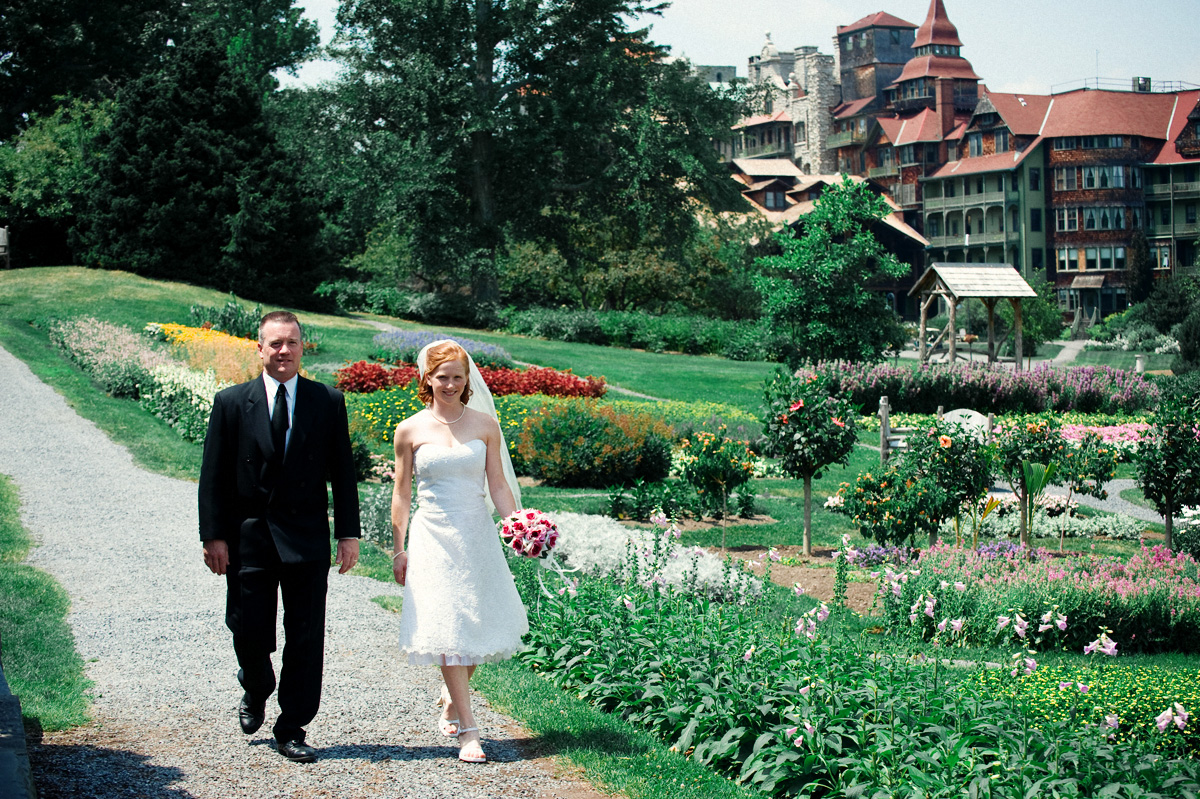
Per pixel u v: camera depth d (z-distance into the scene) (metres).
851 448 12.35
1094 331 63.16
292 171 38.94
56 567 9.20
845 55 97.75
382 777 4.29
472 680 6.01
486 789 4.21
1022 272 74.38
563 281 52.25
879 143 83.81
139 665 6.23
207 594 8.42
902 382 28.53
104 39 48.88
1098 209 73.62
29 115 47.53
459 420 4.85
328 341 31.19
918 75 87.00
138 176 37.09
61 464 14.80
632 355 37.59
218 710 5.26
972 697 5.20
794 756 4.61
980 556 9.80
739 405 27.03
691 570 9.21
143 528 11.13
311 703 4.50
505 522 4.85
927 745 4.68
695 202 50.78
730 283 53.00
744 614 6.64
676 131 45.38
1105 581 9.19
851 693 4.99
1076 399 29.12
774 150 96.81
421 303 42.97
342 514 4.61
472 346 30.36
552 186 45.53
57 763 4.23
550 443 16.64
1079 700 5.73
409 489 4.86
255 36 54.09
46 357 25.06
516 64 44.50
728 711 5.13
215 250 37.81
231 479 4.50
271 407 4.50
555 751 4.77
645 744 4.96
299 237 39.12
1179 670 7.70
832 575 10.94
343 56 43.78
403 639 4.67
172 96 37.53
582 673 6.18
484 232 45.19
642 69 44.94
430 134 42.44
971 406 28.86
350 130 43.72
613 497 14.23
